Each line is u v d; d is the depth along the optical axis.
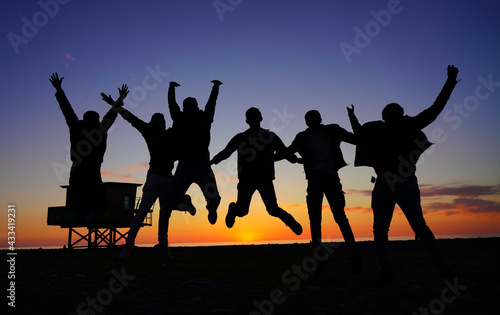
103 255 12.61
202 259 10.30
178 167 7.60
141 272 7.45
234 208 7.15
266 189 7.10
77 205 7.35
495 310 3.96
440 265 5.30
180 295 5.05
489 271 6.86
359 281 6.05
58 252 15.41
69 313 4.10
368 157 5.65
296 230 7.23
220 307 4.31
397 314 3.89
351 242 6.39
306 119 6.77
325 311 4.05
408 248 13.27
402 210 5.47
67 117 7.23
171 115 7.70
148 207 9.44
